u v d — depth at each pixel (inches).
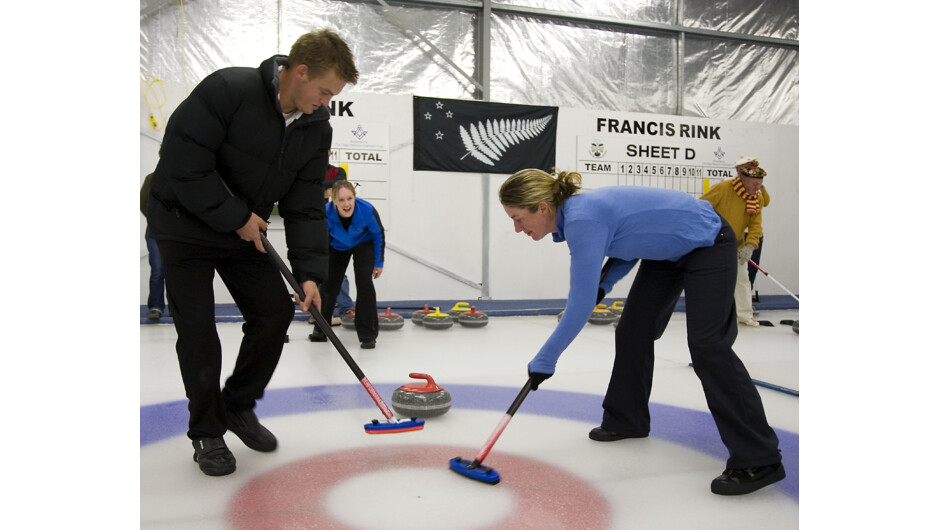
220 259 91.8
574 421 121.2
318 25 318.7
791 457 101.6
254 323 96.5
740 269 262.2
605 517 78.8
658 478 92.4
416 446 105.2
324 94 85.3
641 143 356.8
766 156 379.9
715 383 88.7
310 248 99.1
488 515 78.9
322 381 149.9
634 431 109.6
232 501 81.8
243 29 309.3
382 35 326.3
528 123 337.1
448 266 332.2
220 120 83.6
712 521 78.0
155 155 293.6
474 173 332.2
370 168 316.8
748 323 264.2
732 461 87.4
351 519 77.1
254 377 99.0
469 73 340.2
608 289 107.2
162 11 297.3
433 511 79.8
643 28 362.0
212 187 84.1
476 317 249.8
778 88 390.0
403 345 204.8
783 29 390.0
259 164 89.0
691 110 375.9
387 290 324.8
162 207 87.8
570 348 203.5
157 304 241.8
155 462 96.0
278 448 102.8
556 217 93.4
